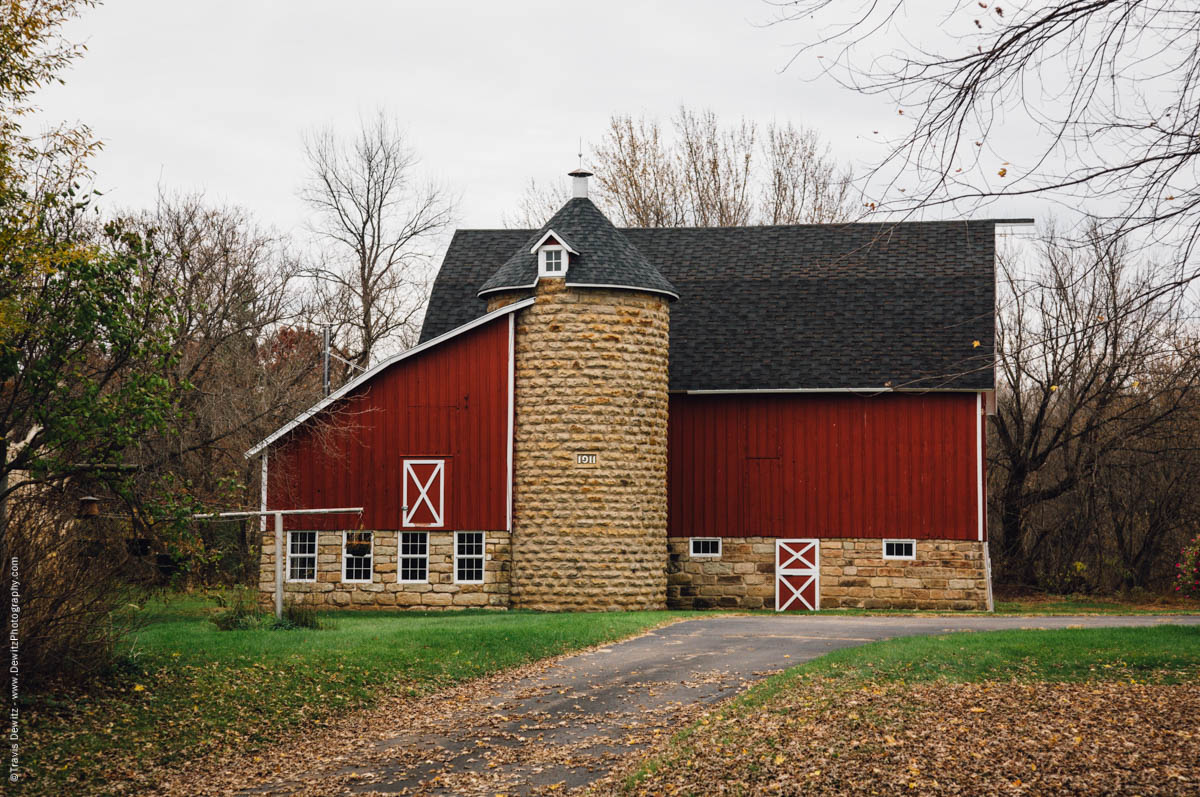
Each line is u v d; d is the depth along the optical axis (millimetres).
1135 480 45438
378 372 33281
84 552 17859
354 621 27984
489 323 33000
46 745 15391
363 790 14531
